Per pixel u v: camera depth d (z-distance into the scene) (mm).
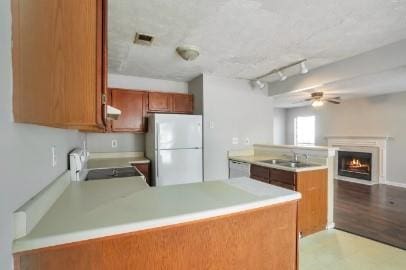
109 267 874
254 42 2492
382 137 5289
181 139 3389
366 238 2652
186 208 1077
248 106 4227
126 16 1936
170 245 982
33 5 749
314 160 3104
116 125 3471
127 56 2881
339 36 2344
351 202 3982
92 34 769
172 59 3010
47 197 1049
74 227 858
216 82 3883
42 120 748
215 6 1798
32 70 747
